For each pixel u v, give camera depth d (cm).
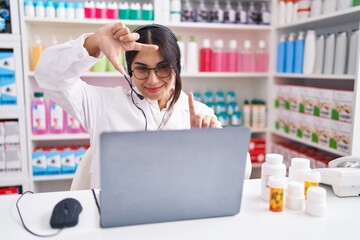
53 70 105
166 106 132
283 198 85
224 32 274
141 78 111
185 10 239
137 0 247
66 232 73
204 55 245
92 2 221
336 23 217
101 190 70
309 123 217
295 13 234
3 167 220
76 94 122
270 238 71
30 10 211
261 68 259
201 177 74
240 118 262
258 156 263
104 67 228
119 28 90
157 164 70
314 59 213
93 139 129
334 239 71
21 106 216
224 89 281
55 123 227
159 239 70
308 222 79
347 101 183
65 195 95
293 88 233
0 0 210
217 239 70
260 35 271
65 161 232
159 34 106
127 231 73
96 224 77
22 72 214
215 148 72
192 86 274
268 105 260
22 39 210
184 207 77
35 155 226
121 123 128
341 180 96
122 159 67
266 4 259
